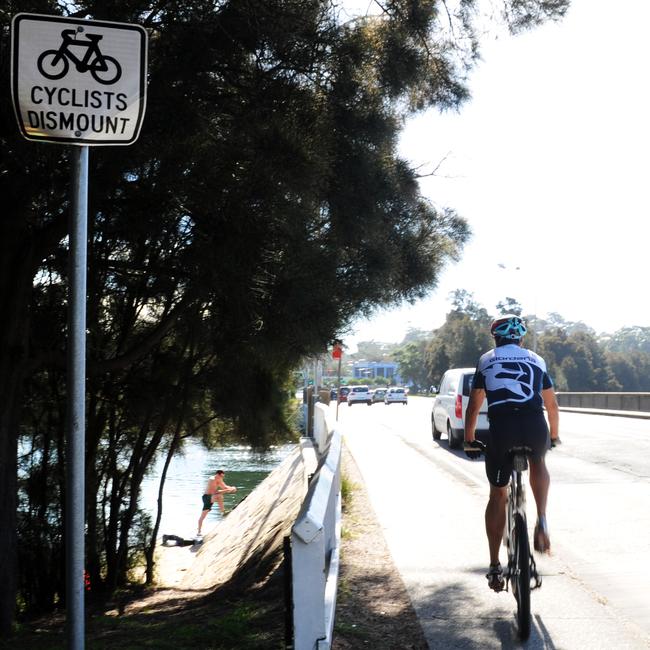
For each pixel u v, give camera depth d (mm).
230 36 6918
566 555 7617
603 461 15562
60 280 9359
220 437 11781
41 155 6414
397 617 5430
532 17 8258
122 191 7621
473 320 112875
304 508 3990
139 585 12266
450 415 18734
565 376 109938
